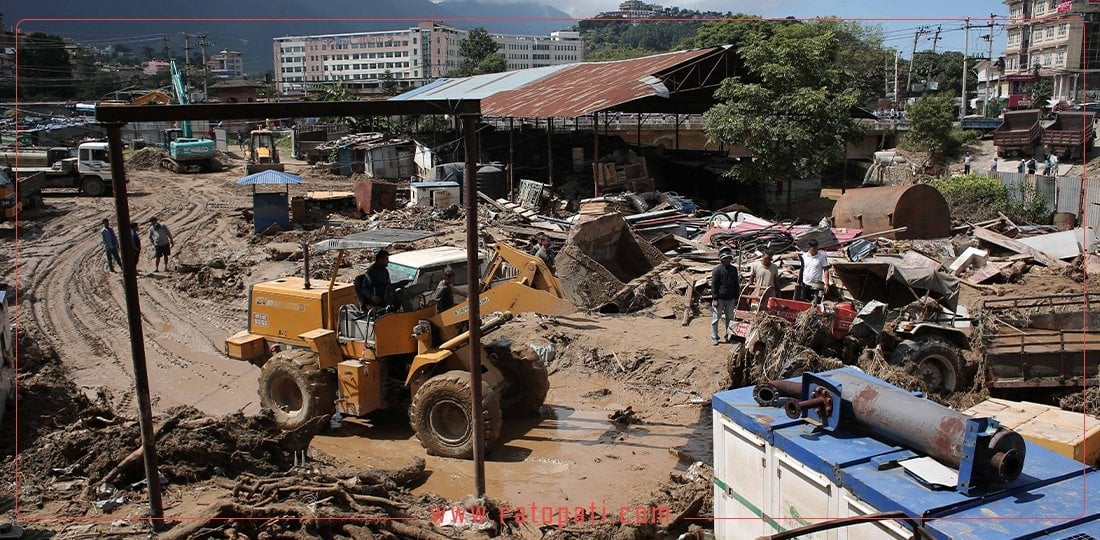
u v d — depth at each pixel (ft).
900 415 17.71
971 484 15.98
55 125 228.02
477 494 27.66
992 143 167.53
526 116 110.52
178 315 57.57
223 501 26.30
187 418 31.65
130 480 28.30
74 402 36.09
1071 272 63.00
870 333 37.14
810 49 98.58
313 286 37.40
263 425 32.17
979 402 33.71
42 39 350.02
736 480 21.47
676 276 59.93
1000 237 70.28
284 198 89.61
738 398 22.13
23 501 26.53
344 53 501.15
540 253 57.31
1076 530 14.82
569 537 25.48
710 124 100.78
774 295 44.27
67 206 112.37
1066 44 224.53
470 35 322.75
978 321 37.78
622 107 135.23
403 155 149.07
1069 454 25.57
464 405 32.01
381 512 26.17
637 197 93.50
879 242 71.51
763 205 112.06
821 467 17.81
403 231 36.76
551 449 33.81
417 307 35.12
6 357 34.22
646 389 40.98
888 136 178.60
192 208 111.34
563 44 564.30
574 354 45.29
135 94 229.66
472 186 26.63
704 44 256.93
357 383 34.22
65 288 65.57
